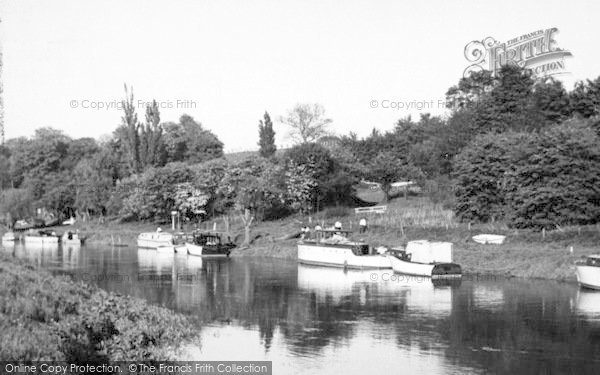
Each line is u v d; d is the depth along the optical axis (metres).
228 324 45.72
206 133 190.88
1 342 28.33
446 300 54.81
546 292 58.22
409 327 44.84
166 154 177.50
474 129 118.69
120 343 34.34
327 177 120.88
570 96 117.00
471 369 35.00
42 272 48.06
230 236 105.56
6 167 175.00
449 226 89.31
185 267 80.62
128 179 144.00
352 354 37.91
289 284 65.12
